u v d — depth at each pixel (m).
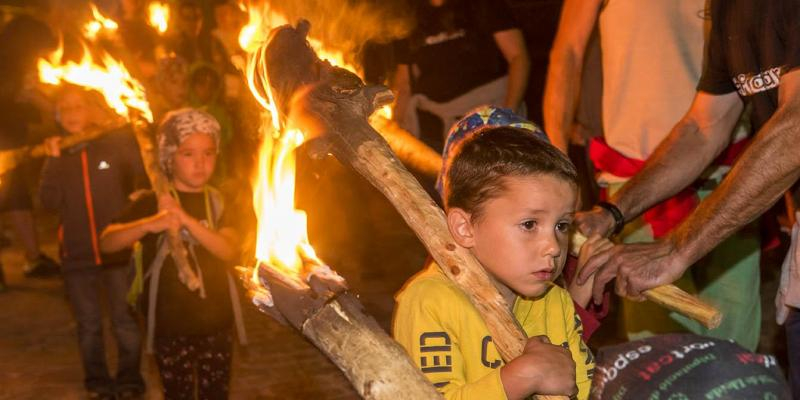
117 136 4.89
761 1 2.45
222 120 6.16
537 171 1.72
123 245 3.77
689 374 1.00
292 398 4.96
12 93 6.91
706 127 2.87
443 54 5.70
